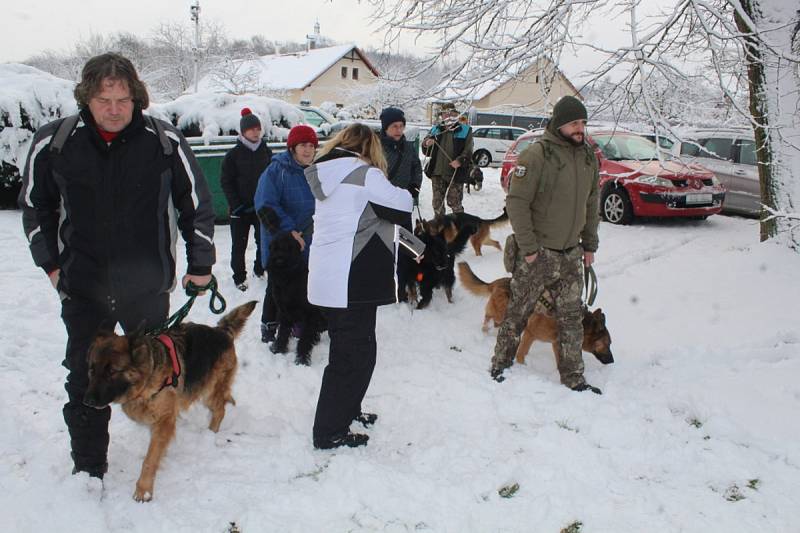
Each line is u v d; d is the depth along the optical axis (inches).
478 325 227.0
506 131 881.5
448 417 153.3
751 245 310.5
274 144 401.1
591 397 159.0
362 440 139.6
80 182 105.5
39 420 142.6
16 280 244.5
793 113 264.7
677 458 133.7
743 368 176.6
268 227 186.4
